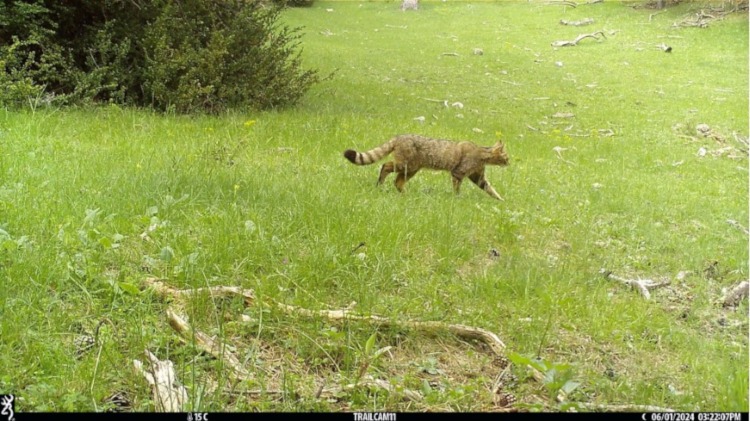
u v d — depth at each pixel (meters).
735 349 4.51
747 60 14.95
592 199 6.59
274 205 5.28
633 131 9.77
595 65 14.62
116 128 6.83
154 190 5.27
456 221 5.45
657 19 18.41
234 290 4.32
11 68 7.37
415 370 4.09
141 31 8.17
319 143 7.09
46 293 4.20
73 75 7.58
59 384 3.51
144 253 4.61
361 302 4.38
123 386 3.61
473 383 4.04
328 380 3.90
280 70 8.69
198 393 3.54
